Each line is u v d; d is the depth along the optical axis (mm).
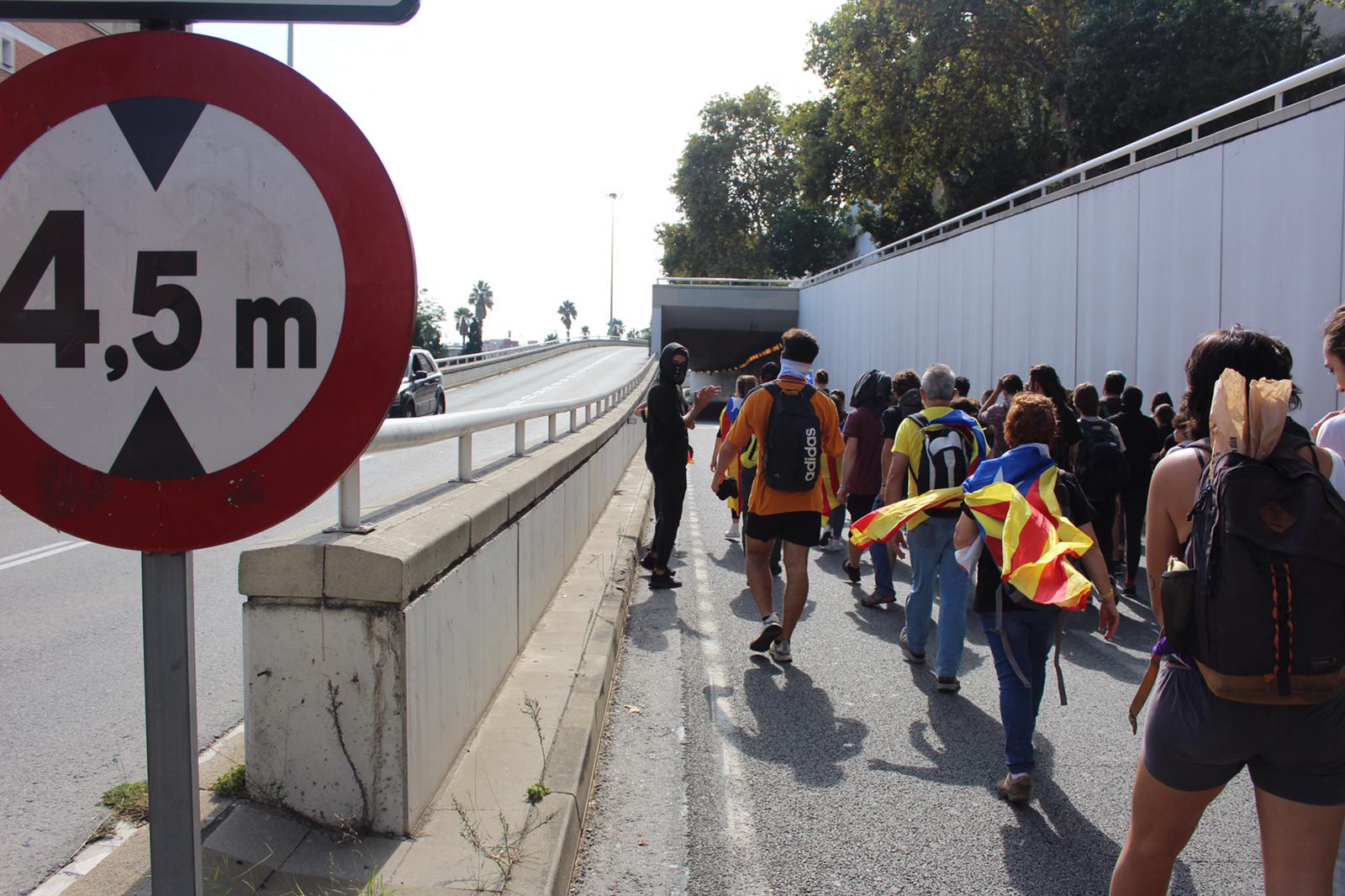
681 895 3131
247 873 2508
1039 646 4211
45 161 1562
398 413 19688
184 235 1567
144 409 1566
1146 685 2590
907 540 5875
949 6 27328
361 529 3014
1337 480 2322
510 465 5676
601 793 3902
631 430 17000
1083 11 25438
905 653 6043
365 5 1574
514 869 2635
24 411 1563
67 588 6801
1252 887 3318
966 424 5652
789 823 3721
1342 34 21594
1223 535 2236
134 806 3279
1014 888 3268
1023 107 30156
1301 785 2252
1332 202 8047
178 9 1580
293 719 2770
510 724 3787
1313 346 8297
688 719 4871
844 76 30688
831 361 31094
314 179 1581
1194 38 22078
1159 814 2451
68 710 4359
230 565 7488
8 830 3189
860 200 41625
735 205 67625
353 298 1587
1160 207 10797
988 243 16453
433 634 3068
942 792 4066
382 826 2768
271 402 1584
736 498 10484
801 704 5168
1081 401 8062
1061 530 4059
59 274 1562
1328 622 2156
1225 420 2311
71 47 1560
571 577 6816
